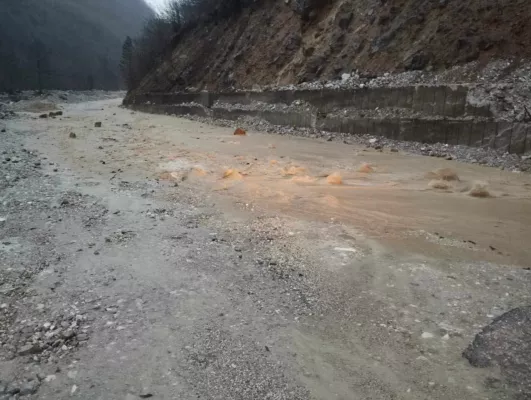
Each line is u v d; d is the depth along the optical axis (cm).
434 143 1341
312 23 2211
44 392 303
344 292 453
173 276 481
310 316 408
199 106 2645
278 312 414
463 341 366
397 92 1489
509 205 764
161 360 339
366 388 313
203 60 3016
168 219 677
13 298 426
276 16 2473
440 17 1578
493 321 395
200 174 1000
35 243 568
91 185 891
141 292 444
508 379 317
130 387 309
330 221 679
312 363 340
